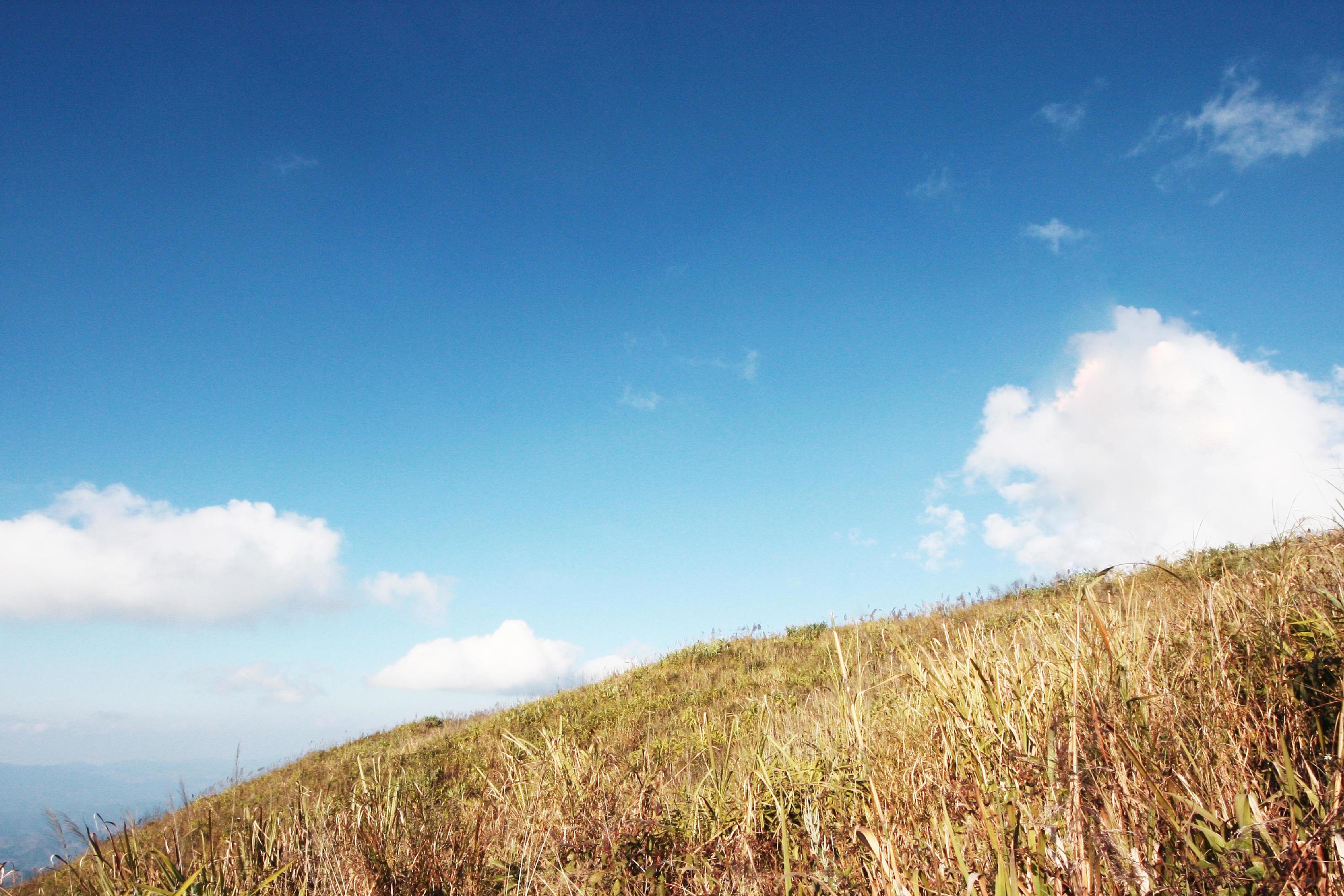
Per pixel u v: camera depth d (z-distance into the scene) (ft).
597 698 42.16
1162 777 6.23
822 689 27.09
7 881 8.87
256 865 10.77
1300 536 11.36
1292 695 7.27
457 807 15.56
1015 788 6.79
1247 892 4.79
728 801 11.06
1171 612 11.40
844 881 7.10
